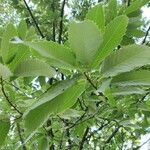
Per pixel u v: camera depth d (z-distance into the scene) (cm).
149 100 99
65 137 120
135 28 79
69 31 37
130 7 67
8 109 59
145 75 40
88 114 92
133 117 107
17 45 43
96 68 40
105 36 38
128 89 46
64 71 45
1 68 40
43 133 95
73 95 40
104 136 164
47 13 194
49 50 38
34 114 38
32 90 101
